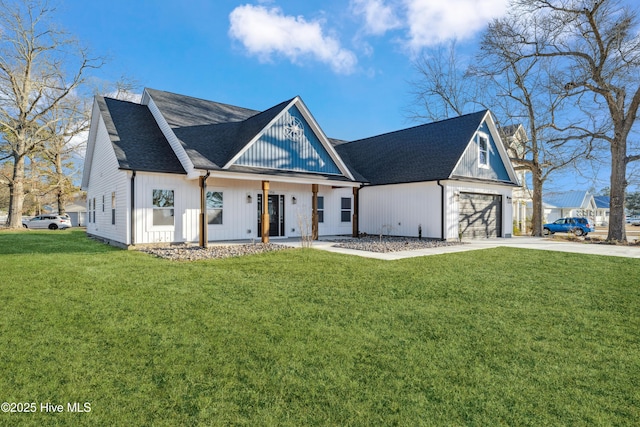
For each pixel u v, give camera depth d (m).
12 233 21.03
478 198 17.11
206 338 3.89
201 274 7.17
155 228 12.16
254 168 12.87
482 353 3.60
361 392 2.85
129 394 2.79
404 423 2.46
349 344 3.77
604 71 16.72
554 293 5.95
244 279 6.76
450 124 17.59
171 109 14.76
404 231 16.55
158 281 6.54
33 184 30.19
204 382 2.98
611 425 2.47
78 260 8.95
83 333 4.01
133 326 4.23
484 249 11.91
